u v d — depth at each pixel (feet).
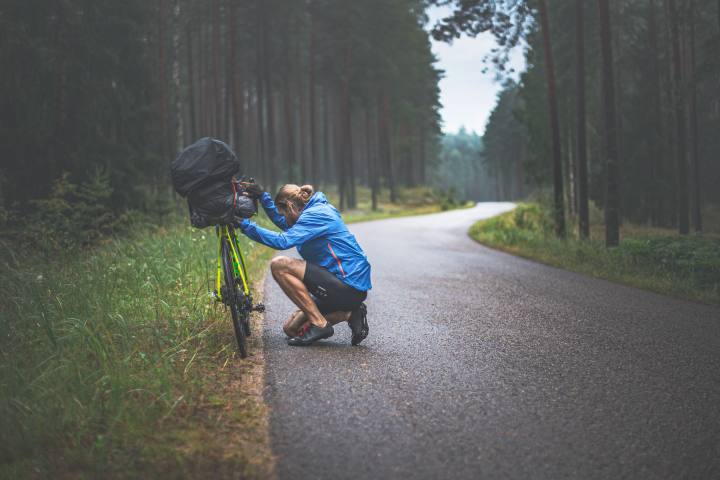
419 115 216.13
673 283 28.89
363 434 10.08
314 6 131.64
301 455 9.21
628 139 97.45
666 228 91.56
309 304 15.74
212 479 8.32
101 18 54.19
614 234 44.96
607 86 44.78
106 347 13.57
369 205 165.37
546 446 9.73
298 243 14.85
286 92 145.28
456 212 151.53
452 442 9.82
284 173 197.26
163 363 12.94
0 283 19.40
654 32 91.45
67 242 28.71
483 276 32.68
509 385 12.94
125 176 51.62
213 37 120.78
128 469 8.52
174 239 33.68
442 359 14.97
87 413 10.23
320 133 248.32
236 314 14.29
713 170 111.24
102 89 53.11
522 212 87.10
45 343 13.71
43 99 48.21
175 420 10.39
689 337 17.93
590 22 82.17
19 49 46.06
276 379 12.98
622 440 10.03
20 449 9.05
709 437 10.19
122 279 21.70
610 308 22.93
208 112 148.66
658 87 92.68
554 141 58.03
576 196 98.78
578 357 15.42
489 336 17.75
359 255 15.65
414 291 26.55
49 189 46.80
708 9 70.08
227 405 11.27
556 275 33.58
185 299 19.77
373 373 13.58
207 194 14.05
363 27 133.49
